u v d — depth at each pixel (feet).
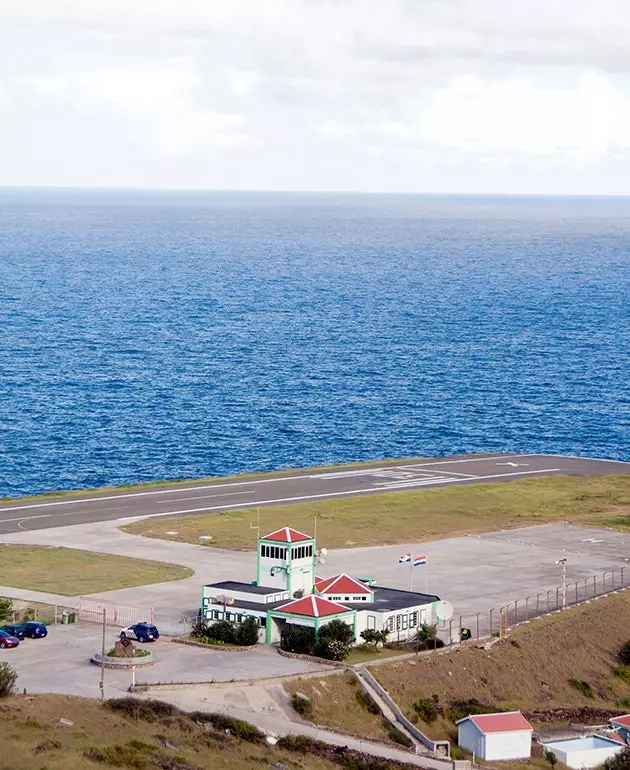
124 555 533.96
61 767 292.81
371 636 416.26
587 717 404.36
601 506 655.35
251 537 569.23
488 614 461.78
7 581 486.79
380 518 613.52
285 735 343.26
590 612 471.62
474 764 353.10
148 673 379.96
